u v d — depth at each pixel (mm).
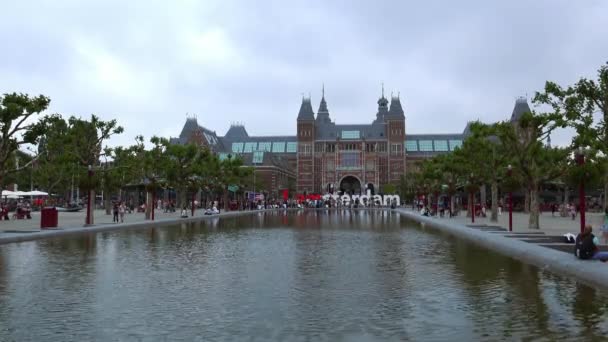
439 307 13969
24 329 11828
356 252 26922
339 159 190500
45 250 27625
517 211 99875
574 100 30828
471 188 55344
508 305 14219
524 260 23703
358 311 13508
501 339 11039
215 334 11367
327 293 15805
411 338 11094
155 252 26766
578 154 29016
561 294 15711
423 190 102000
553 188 82188
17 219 59312
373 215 84875
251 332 11547
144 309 13719
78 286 16969
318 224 55031
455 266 21672
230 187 107938
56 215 41312
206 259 23844
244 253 26359
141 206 91500
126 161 64625
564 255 22547
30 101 36906
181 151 69000
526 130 41938
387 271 20219
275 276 18953
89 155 52000
